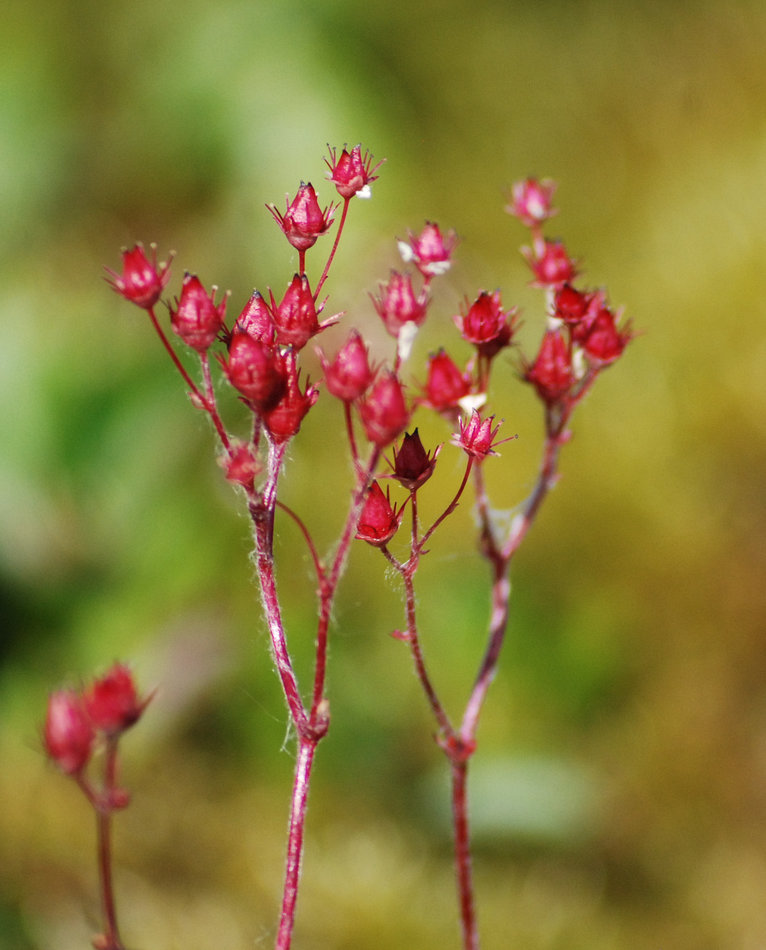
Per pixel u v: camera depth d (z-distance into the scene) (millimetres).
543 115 469
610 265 404
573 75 481
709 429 353
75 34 470
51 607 315
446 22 501
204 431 338
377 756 297
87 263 415
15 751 297
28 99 449
